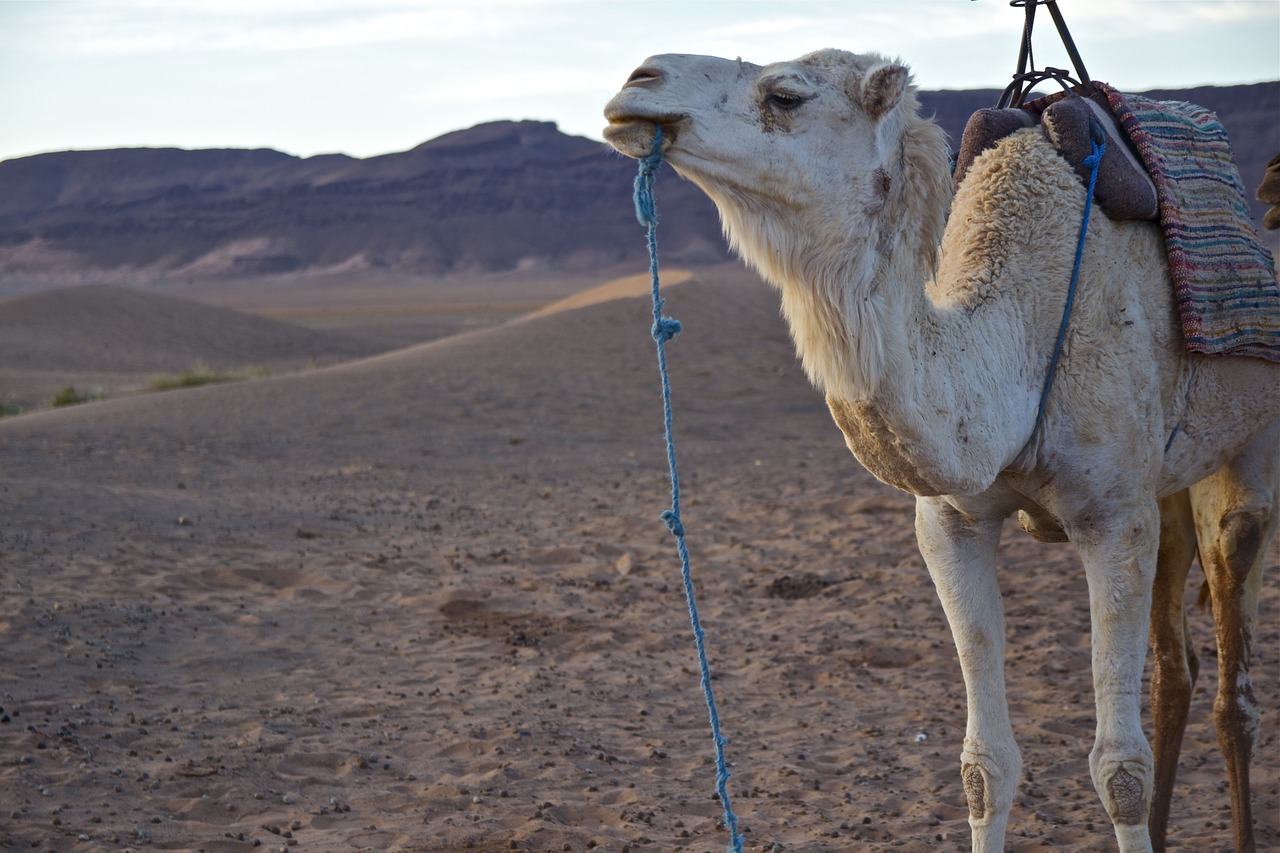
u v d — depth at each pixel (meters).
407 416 23.67
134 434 21.28
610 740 6.88
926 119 3.67
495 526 13.48
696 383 27.44
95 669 7.85
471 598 10.05
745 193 3.48
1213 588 5.04
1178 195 4.59
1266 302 4.71
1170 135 4.77
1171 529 5.20
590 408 24.69
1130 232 4.44
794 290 3.57
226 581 10.37
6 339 48.94
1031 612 9.30
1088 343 4.16
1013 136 4.55
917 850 5.27
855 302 3.51
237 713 7.21
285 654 8.50
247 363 49.75
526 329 34.84
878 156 3.51
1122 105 4.67
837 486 15.57
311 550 11.71
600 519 13.89
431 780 6.28
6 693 7.26
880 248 3.55
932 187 3.65
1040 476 4.18
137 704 7.30
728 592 10.43
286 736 6.83
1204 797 5.89
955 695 7.55
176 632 8.78
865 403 3.60
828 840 5.43
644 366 29.28
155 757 6.45
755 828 5.61
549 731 6.97
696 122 3.42
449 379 27.88
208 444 20.19
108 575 10.15
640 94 3.40
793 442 20.75
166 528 12.12
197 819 5.69
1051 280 4.20
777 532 12.88
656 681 8.02
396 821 5.71
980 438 3.81
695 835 5.53
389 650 8.71
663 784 6.23
